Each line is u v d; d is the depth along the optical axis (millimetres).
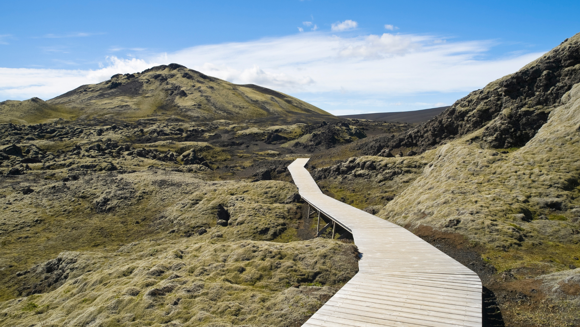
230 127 196500
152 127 178125
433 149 73562
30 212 68812
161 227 62656
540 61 66438
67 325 22438
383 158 75562
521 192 35656
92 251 54344
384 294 18750
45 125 163125
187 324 19234
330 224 49938
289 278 24500
